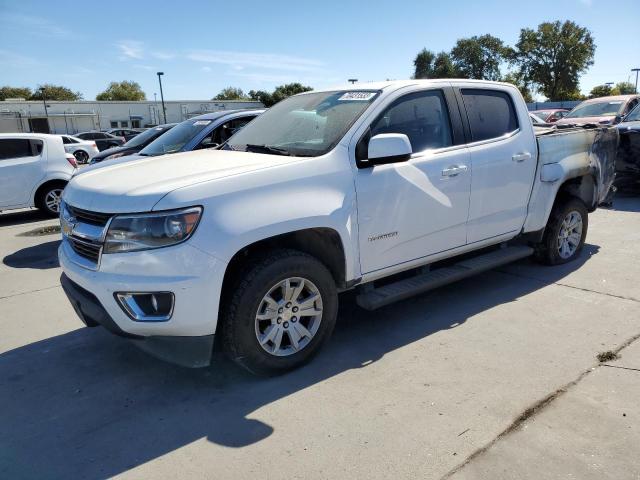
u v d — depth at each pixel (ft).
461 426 9.03
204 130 23.99
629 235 21.72
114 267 9.69
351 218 11.30
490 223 14.60
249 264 10.28
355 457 8.34
